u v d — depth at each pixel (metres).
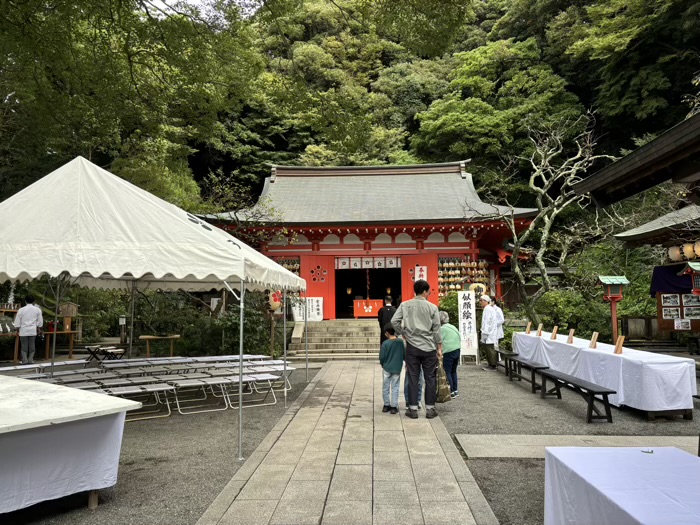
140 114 9.66
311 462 4.14
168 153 14.06
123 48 8.03
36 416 2.94
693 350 12.31
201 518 3.05
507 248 18.02
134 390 5.80
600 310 14.73
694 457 2.39
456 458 4.20
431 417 5.71
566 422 5.63
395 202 18.64
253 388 8.06
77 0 6.69
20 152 14.82
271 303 11.52
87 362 9.65
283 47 30.94
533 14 29.98
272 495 3.41
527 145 26.31
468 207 16.28
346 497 3.36
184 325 12.98
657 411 5.64
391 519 3.00
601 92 24.31
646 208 16.34
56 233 4.85
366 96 31.98
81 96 8.86
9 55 8.37
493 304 10.36
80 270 4.64
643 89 22.25
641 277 16.67
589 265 17.34
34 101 9.02
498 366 10.56
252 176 29.98
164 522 3.10
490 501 3.39
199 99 9.38
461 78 29.03
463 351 10.92
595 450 2.53
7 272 4.66
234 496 3.40
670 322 10.97
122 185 5.34
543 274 12.37
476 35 35.06
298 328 14.31
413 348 5.74
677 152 3.13
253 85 9.58
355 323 14.79
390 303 9.69
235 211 15.12
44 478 3.02
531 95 27.03
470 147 27.56
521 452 4.45
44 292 14.60
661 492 1.88
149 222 5.02
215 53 8.41
